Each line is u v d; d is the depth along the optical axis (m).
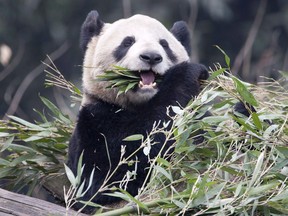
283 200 9.15
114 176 10.84
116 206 10.87
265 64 23.48
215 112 11.41
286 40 28.47
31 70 27.08
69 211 9.59
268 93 11.23
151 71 11.03
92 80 11.47
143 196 10.17
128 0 24.53
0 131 11.82
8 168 11.70
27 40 27.33
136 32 11.45
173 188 9.34
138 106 11.11
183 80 11.20
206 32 28.14
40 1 27.61
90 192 10.95
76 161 11.17
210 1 26.78
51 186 11.95
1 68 26.48
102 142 10.98
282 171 9.57
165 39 11.57
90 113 11.15
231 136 9.95
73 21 27.88
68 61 27.28
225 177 9.73
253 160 9.87
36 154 11.74
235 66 21.33
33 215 9.52
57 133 11.91
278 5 29.70
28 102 25.98
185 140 9.88
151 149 10.72
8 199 9.63
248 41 23.11
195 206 9.20
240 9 29.31
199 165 10.12
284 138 9.93
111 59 11.41
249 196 9.14
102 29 12.14
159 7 26.67
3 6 27.20
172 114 10.95
